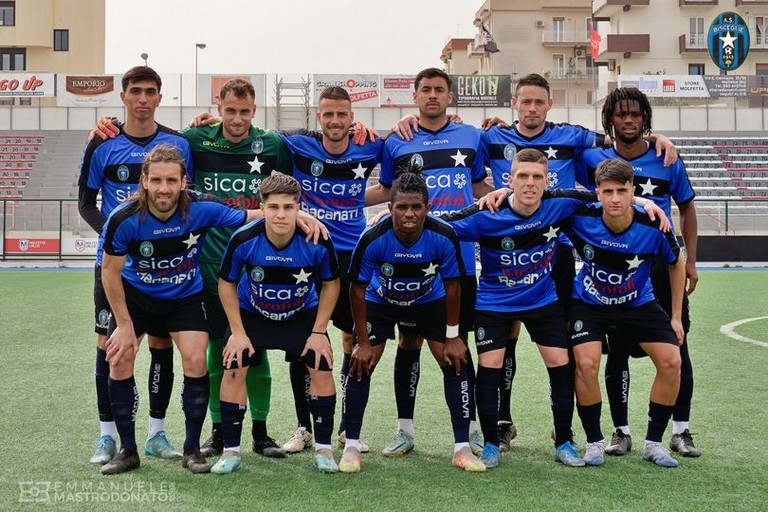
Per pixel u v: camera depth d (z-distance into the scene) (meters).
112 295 4.21
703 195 31.00
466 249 4.93
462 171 5.29
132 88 4.86
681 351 4.71
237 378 4.26
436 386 6.53
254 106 5.04
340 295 5.17
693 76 34.44
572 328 4.52
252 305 4.45
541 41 50.53
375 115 33.31
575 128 5.37
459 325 4.98
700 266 21.38
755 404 5.74
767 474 4.16
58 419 5.30
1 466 4.28
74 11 41.38
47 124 33.50
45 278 17.30
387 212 4.44
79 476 4.11
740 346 8.32
